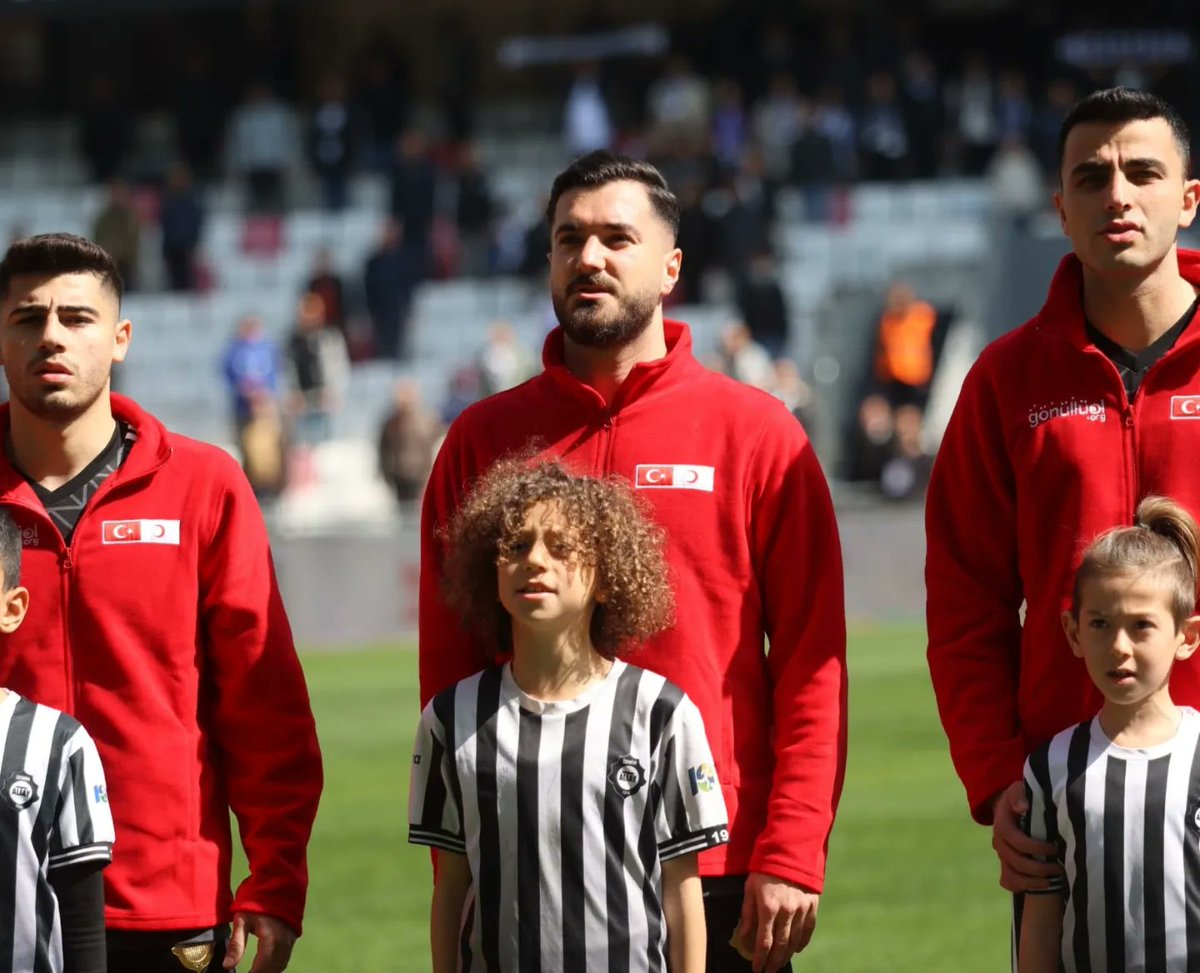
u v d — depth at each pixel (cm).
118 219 7350
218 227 7844
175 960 1259
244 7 8725
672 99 7250
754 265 6338
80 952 1162
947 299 6688
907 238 7175
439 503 1330
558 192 1273
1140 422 1256
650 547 1166
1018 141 7488
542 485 1148
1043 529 1272
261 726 1298
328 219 7800
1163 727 1174
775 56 7794
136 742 1259
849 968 1905
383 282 6994
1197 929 1141
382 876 2392
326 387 6384
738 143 7488
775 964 1205
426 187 7262
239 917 1284
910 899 2198
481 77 9075
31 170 8606
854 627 4794
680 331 1322
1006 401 1295
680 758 1152
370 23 9219
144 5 8288
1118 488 1256
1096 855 1158
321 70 9225
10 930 1137
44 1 8294
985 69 8131
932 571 1330
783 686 1260
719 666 1256
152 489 1288
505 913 1134
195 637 1292
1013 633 1318
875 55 7544
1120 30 7981
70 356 1248
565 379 1292
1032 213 6794
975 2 8144
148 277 7831
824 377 6525
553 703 1149
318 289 6944
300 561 4969
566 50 8919
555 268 1273
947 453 1330
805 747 1233
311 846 2577
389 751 3275
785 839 1206
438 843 1167
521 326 6975
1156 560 1159
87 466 1291
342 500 5975
